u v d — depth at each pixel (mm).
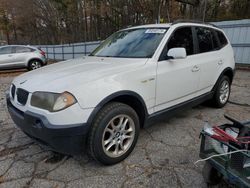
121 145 2791
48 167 2738
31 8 35469
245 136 2123
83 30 28203
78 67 2980
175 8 16812
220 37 4605
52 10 32625
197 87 3875
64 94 2342
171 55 3086
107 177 2537
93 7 22641
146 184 2414
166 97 3270
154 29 3557
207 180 2297
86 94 2404
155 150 3070
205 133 2176
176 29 3508
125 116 2752
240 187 1887
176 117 4230
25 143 3326
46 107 2377
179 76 3400
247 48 9797
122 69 2797
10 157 2967
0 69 11539
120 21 20891
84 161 2850
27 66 12133
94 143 2498
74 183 2449
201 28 4094
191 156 2918
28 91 2561
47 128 2297
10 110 2809
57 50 22656
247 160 1842
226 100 4848
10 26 42656
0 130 3803
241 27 9812
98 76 2594
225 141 2006
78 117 2348
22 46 12156
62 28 32719
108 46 3838
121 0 18391
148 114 3055
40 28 38188
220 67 4395
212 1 18500
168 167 2693
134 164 2764
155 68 3051
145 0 16328
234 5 19016
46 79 2641
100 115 2506
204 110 4609
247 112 4504
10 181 2500
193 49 3793
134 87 2791
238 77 8047
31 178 2543
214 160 2098
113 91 2570
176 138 3408
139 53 3262
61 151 2465
